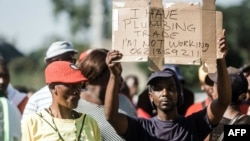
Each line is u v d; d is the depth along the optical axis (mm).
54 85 8180
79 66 9266
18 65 42375
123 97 10328
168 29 8117
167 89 8398
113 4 8125
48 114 8203
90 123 8289
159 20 8094
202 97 18625
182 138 8375
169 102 8391
